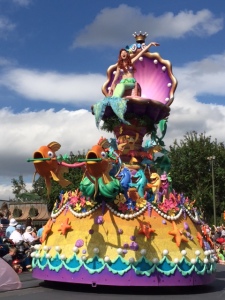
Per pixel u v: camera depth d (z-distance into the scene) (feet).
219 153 133.49
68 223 25.64
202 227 28.53
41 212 95.81
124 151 28.50
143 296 22.76
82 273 23.61
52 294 23.29
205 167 132.57
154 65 33.63
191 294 23.97
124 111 26.35
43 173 24.08
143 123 28.76
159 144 30.86
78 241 24.44
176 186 135.54
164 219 25.21
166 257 23.88
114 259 23.36
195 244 25.64
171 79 32.83
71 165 24.04
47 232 26.68
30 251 38.81
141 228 24.18
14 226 41.78
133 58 32.76
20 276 32.99
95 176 23.13
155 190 26.58
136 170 27.58
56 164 23.93
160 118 30.27
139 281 23.11
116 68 32.91
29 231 43.52
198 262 24.91
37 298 22.08
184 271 24.09
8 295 23.15
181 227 25.53
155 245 24.07
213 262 26.61
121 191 24.95
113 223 24.38
